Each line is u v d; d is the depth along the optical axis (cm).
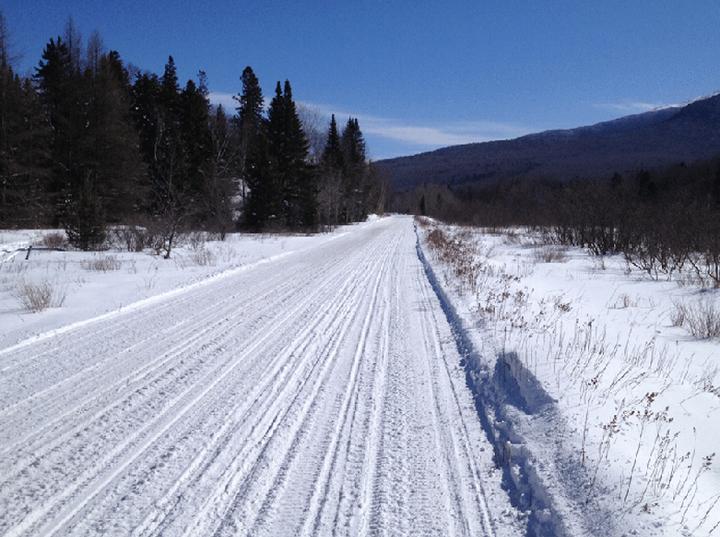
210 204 3238
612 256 2177
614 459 403
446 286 1298
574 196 2730
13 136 2967
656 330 911
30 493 381
